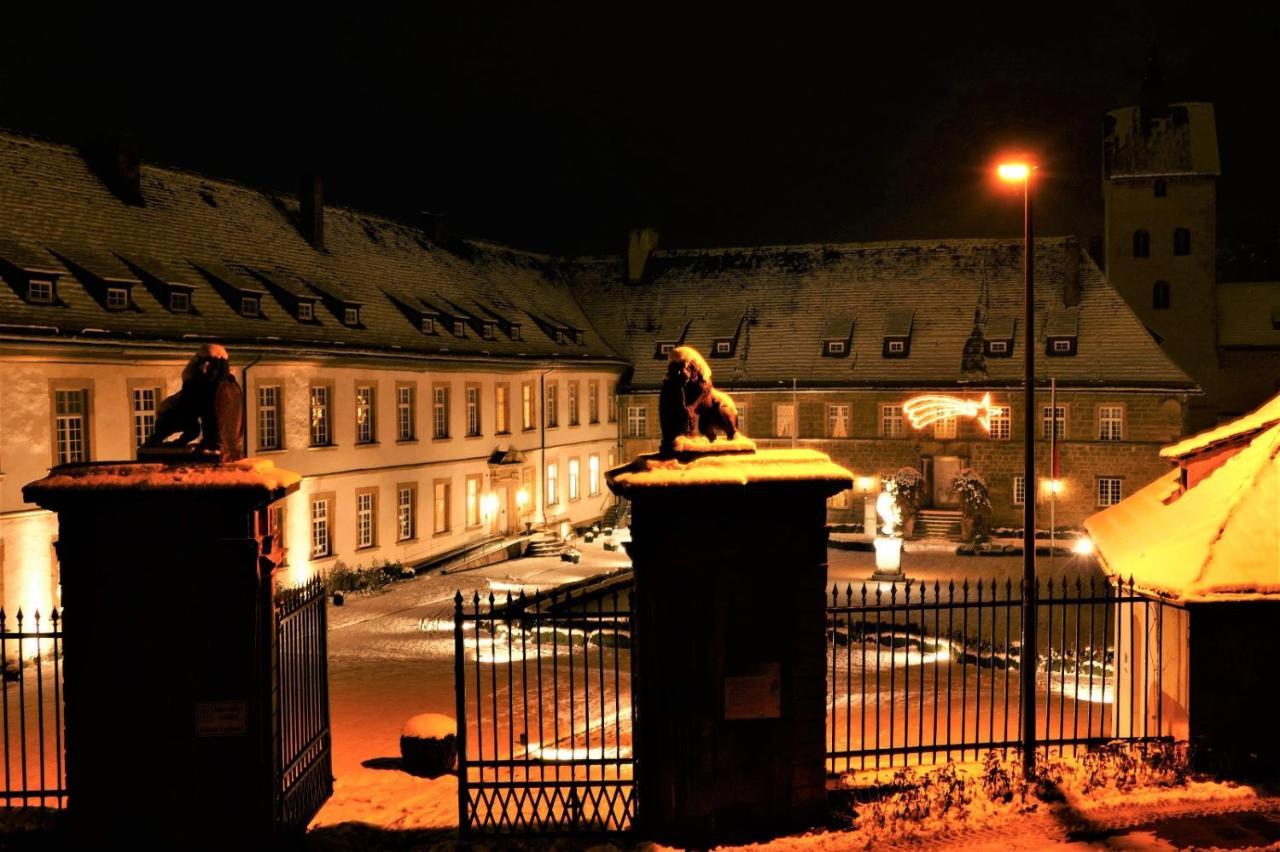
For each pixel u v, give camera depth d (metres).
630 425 53.88
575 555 39.50
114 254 29.23
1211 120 58.56
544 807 11.77
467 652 24.27
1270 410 14.41
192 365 10.49
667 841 10.27
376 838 10.88
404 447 36.91
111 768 10.22
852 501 49.75
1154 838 10.08
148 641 10.16
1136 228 58.75
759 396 51.16
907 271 53.00
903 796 10.98
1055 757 12.10
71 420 25.80
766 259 55.94
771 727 10.34
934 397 48.47
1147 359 46.59
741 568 10.27
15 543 24.06
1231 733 11.45
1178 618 11.96
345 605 30.69
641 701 10.32
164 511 10.05
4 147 28.95
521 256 55.12
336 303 35.44
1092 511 46.56
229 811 10.20
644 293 56.66
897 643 24.38
